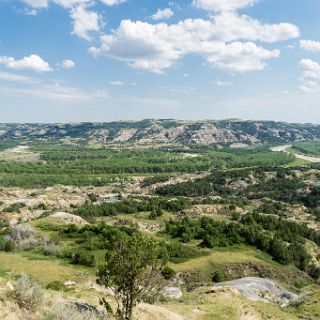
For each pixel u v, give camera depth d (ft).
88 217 472.85
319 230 472.44
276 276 305.94
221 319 125.90
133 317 94.68
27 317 55.83
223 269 294.05
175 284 257.55
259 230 404.16
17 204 607.37
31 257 264.52
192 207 531.50
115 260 83.61
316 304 156.46
